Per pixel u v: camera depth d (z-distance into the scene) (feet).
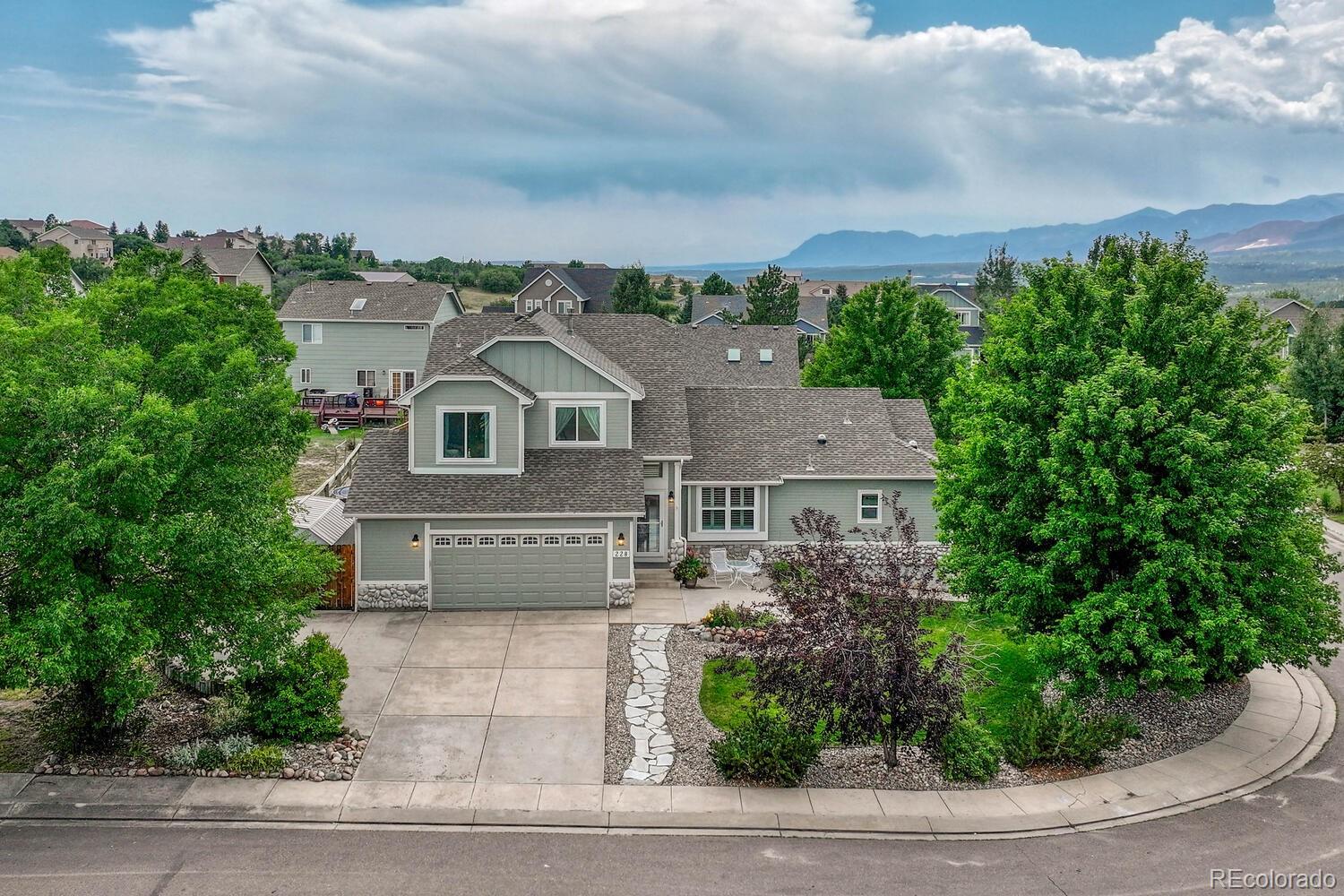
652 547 98.89
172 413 53.88
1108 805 53.52
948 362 151.43
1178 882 45.52
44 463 51.72
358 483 86.58
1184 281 66.23
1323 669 76.18
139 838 48.21
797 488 98.02
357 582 85.40
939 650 65.92
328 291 193.36
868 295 151.84
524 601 86.12
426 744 60.08
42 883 43.68
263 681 60.90
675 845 48.98
